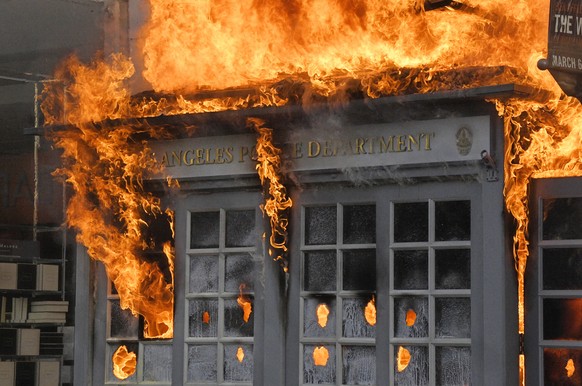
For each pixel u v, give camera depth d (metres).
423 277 13.58
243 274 15.02
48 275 25.09
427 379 13.44
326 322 14.26
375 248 13.94
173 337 15.39
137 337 15.79
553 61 12.60
